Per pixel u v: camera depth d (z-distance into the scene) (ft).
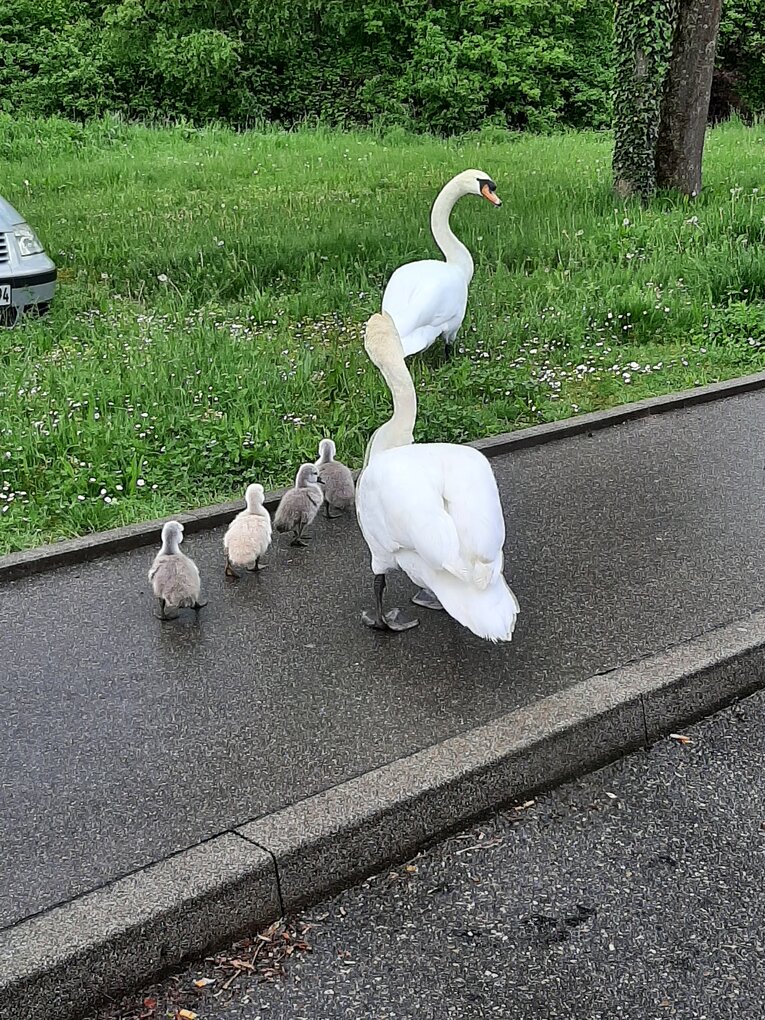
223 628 9.82
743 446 14.24
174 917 6.29
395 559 8.93
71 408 14.94
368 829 7.00
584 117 61.00
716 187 30.32
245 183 33.88
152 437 14.15
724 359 17.89
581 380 16.96
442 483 8.50
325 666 9.10
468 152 41.47
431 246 23.27
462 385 16.05
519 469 13.64
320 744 7.99
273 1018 6.00
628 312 19.58
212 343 17.30
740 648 8.93
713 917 6.64
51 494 12.42
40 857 6.85
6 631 9.88
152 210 28.40
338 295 20.42
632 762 8.13
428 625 9.74
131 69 57.62
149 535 11.63
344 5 56.54
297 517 11.30
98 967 6.06
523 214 26.32
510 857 7.16
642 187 28.71
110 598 10.48
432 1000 6.08
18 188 32.48
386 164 37.81
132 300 21.04
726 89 62.69
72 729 8.30
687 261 22.18
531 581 10.50
